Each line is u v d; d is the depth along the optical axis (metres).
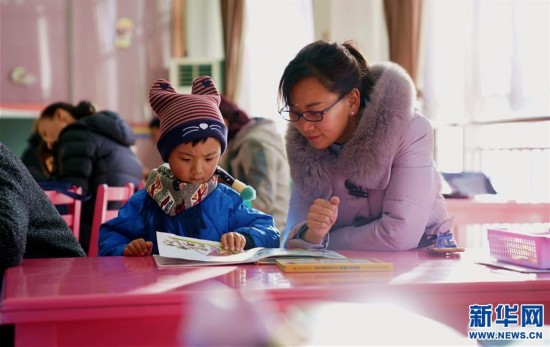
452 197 3.45
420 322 1.13
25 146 6.80
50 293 1.03
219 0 6.75
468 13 4.84
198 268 1.32
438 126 5.12
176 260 1.41
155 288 1.08
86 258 1.52
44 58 6.83
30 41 6.79
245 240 1.55
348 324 1.10
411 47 5.11
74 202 2.82
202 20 7.08
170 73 6.97
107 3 6.96
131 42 7.02
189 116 1.59
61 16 6.87
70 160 3.33
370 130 1.81
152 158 7.04
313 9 6.19
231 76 6.55
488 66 4.70
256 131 3.21
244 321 1.06
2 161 1.51
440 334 1.14
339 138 1.90
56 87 6.86
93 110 4.07
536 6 4.28
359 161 1.83
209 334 1.05
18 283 1.13
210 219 1.68
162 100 1.66
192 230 1.66
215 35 7.07
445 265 1.40
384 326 1.11
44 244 1.60
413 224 1.78
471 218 3.23
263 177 3.13
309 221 1.64
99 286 1.10
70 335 1.01
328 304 1.09
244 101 6.57
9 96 6.74
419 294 1.13
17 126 6.79
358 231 1.83
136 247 1.57
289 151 1.97
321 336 1.09
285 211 3.18
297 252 1.46
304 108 1.73
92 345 1.02
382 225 1.79
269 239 1.63
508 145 4.63
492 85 4.68
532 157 4.43
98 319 1.01
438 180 1.92
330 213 1.63
